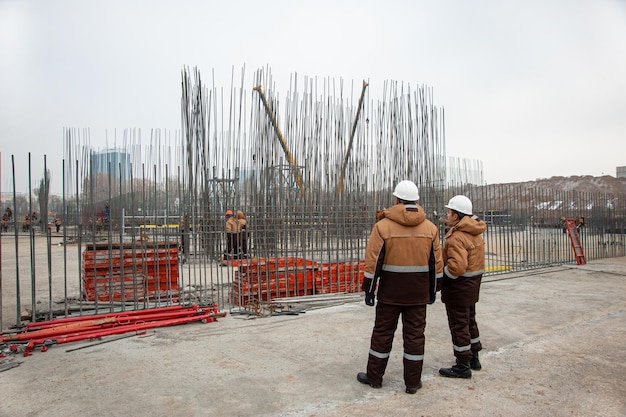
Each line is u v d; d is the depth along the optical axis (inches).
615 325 287.9
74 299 361.1
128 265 355.9
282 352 231.9
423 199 442.9
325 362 217.0
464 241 193.6
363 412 164.1
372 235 181.6
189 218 424.8
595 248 712.4
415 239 178.5
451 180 553.3
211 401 172.7
